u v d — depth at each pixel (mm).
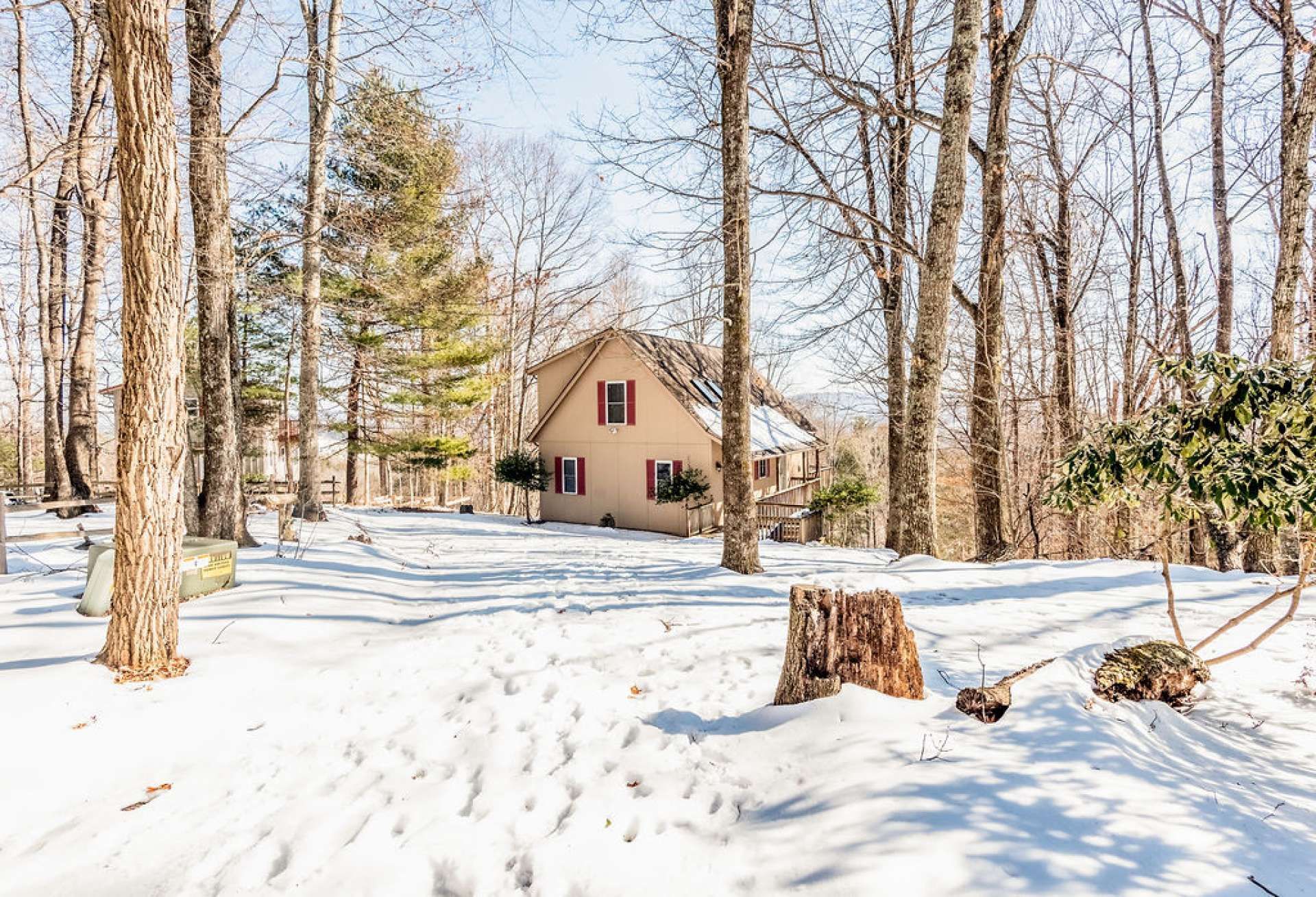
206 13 7383
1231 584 6816
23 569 6871
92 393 12695
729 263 8188
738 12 7871
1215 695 3834
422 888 2395
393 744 3543
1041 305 16859
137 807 2898
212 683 4074
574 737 3525
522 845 2604
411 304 18875
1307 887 1918
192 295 8570
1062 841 2115
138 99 3758
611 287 31562
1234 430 3670
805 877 2148
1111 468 3928
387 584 7617
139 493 4020
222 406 8180
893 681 3467
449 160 17219
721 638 5262
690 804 2768
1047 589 6914
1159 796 2391
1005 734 2879
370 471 42438
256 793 3057
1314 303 10594
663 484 17031
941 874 2004
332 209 12844
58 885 2400
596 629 5672
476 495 36719
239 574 6773
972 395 11602
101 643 4449
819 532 18969
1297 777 2807
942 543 22156
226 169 7996
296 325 17719
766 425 19578
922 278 8906
